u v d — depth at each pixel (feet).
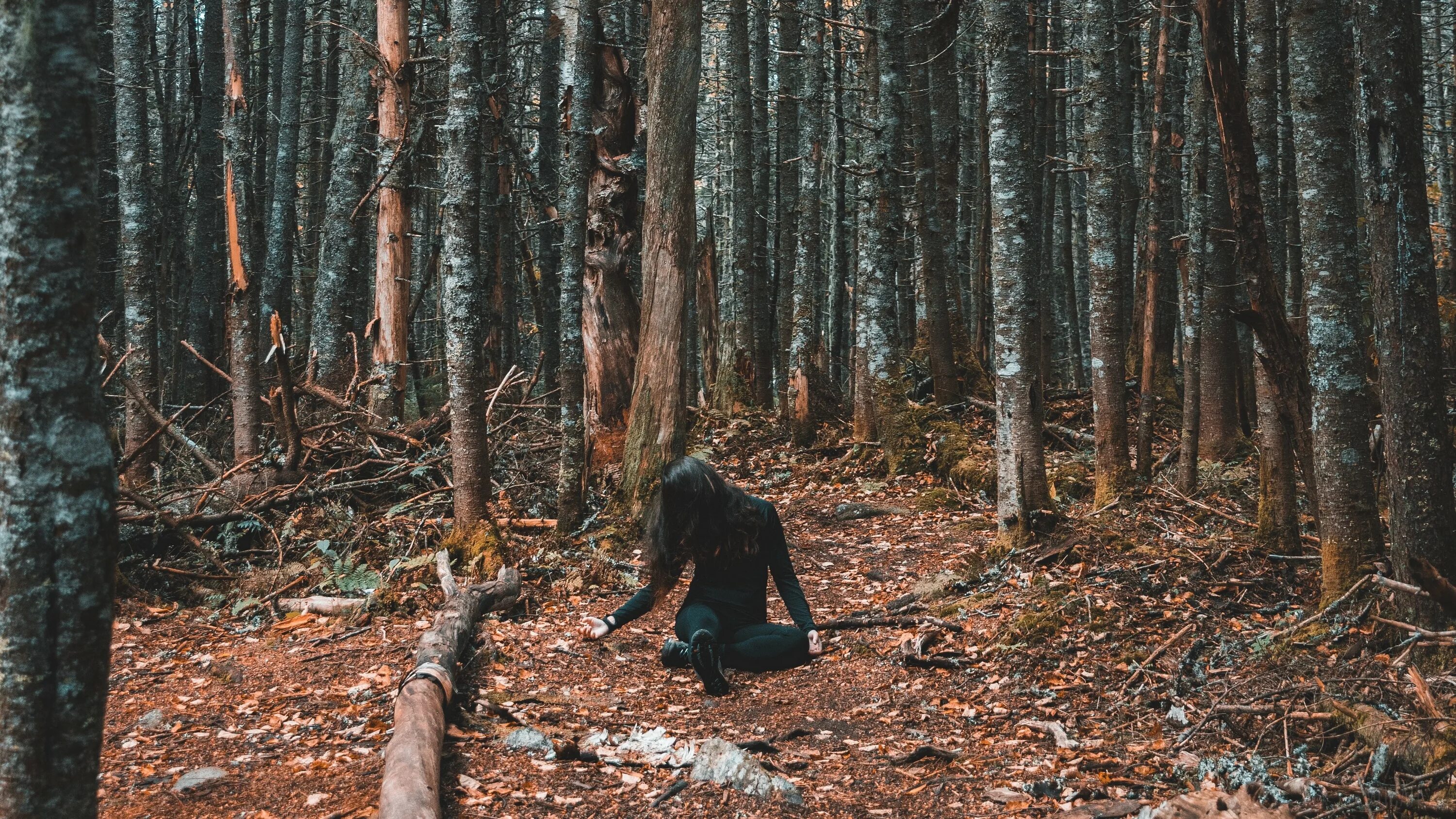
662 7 25.16
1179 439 34.65
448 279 23.15
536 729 14.07
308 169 58.44
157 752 13.66
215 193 40.57
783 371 53.88
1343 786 10.94
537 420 35.55
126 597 21.88
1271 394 20.04
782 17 47.55
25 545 5.35
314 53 55.88
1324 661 14.61
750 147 45.16
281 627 20.06
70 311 5.47
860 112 41.96
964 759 13.26
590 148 30.81
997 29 22.63
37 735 5.36
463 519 23.47
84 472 5.51
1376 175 13.71
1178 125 39.11
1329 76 15.52
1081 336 63.16
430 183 53.47
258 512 25.50
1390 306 13.80
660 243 25.48
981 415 38.40
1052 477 29.76
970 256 55.93
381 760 12.93
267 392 39.75
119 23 26.78
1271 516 20.20
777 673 17.66
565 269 25.77
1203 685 15.15
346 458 29.55
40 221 5.35
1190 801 10.78
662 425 25.38
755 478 35.81
